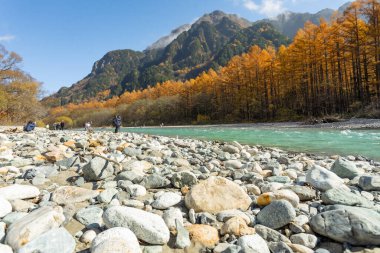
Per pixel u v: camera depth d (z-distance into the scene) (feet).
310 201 12.48
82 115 370.32
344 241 8.57
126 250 7.43
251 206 12.00
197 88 260.01
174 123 262.26
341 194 11.54
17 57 145.79
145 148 29.19
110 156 21.21
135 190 13.38
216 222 10.28
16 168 17.57
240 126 132.36
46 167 17.17
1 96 130.82
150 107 294.66
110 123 330.13
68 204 11.28
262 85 179.22
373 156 28.94
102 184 15.12
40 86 156.56
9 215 9.75
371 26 110.01
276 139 52.70
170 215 10.30
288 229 9.66
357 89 127.34
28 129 74.13
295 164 22.18
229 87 208.54
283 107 168.45
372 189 13.93
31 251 7.32
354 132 60.34
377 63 109.70
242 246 8.05
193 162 23.41
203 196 11.68
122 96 413.80
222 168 21.30
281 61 156.46
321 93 138.10
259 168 19.40
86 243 8.61
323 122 99.96
